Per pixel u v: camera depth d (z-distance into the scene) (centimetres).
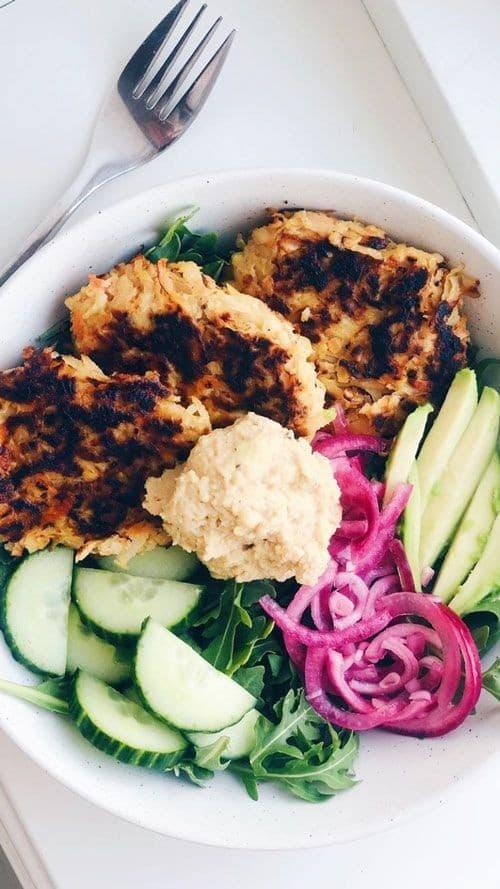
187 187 30
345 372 33
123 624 32
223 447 30
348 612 34
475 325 34
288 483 31
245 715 32
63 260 30
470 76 38
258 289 33
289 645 34
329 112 38
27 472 31
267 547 31
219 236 33
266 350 31
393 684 34
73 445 31
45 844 35
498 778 37
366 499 34
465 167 38
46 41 36
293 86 38
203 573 34
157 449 31
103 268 32
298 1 38
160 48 35
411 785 32
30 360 31
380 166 38
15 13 36
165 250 32
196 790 31
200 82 35
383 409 34
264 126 37
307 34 38
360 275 32
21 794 35
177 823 30
